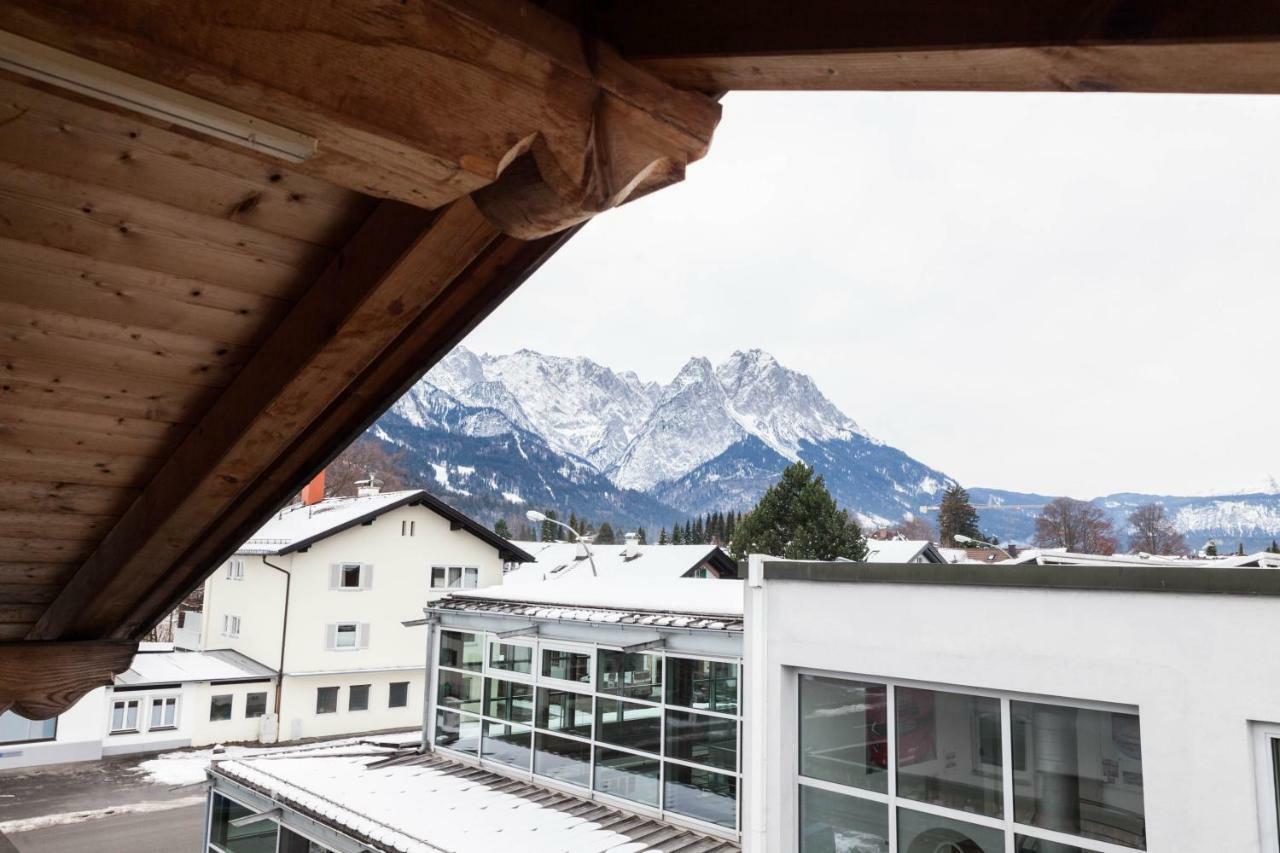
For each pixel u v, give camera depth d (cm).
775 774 575
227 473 212
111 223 158
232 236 165
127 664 288
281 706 1991
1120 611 445
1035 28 76
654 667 909
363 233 166
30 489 226
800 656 573
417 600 2231
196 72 90
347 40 96
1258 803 397
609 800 920
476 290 182
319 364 181
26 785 1566
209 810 1099
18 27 84
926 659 515
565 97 108
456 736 1133
